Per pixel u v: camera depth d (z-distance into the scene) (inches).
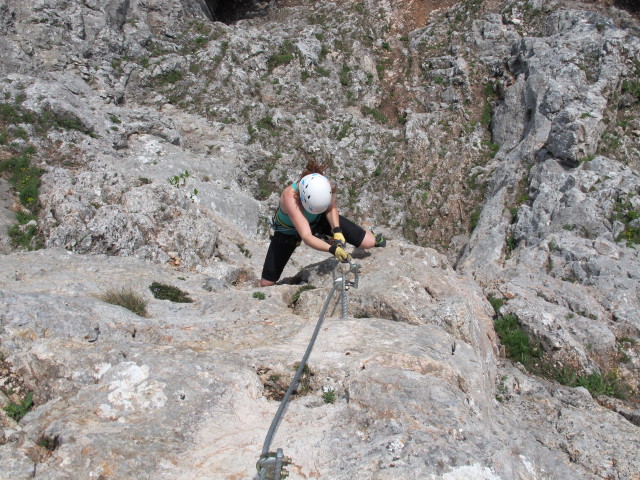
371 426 136.7
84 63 543.2
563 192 432.1
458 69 629.3
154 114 514.9
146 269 263.6
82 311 179.0
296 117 595.5
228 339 184.1
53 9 549.3
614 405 250.1
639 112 506.9
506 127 565.0
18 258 263.1
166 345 165.3
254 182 524.7
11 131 408.2
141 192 336.8
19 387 151.3
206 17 745.0
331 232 229.8
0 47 495.8
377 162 580.1
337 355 167.5
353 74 665.6
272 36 669.3
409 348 174.2
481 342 227.5
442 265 279.7
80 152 418.9
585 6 652.1
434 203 540.1
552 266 369.4
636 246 374.0
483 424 148.6
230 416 141.6
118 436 127.5
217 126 556.4
